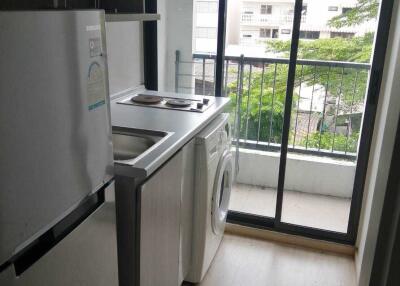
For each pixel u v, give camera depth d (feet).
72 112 3.17
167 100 8.10
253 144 11.28
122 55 8.30
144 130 6.09
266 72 10.57
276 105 10.83
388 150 1.74
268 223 9.46
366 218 7.77
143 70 9.44
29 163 2.71
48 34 2.80
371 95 7.88
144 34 9.24
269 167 11.13
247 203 10.55
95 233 3.91
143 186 4.72
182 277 6.94
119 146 6.15
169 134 5.93
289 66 8.38
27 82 2.62
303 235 9.18
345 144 10.79
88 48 3.36
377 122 7.88
